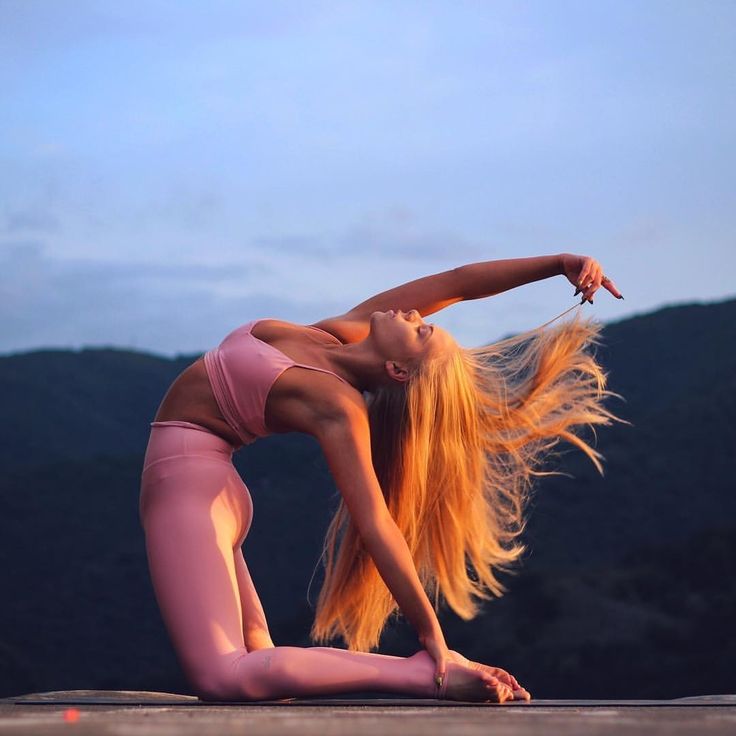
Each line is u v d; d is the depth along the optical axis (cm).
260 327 372
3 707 276
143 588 4741
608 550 4378
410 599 323
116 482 5681
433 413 366
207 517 346
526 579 3956
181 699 356
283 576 4391
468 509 378
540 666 3456
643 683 3300
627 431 5262
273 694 314
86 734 177
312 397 347
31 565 4862
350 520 380
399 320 367
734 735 179
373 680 314
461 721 214
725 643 3403
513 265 397
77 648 4291
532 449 396
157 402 8750
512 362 388
